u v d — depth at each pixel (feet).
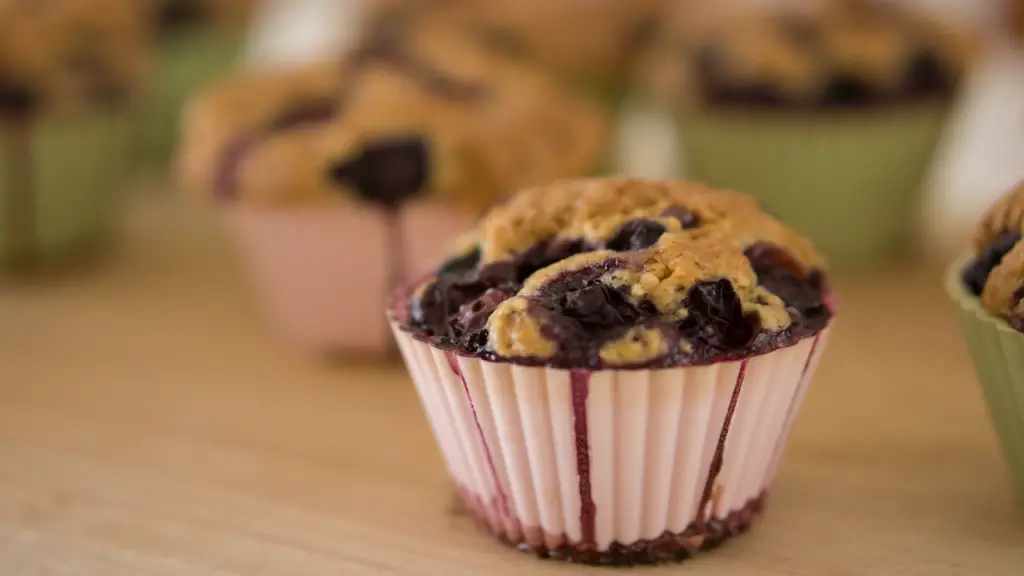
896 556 1.38
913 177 1.85
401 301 1.44
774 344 1.34
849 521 1.42
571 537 1.38
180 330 1.76
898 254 1.90
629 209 1.40
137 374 1.67
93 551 1.41
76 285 1.88
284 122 1.67
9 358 1.70
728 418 1.35
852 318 1.74
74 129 1.85
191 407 1.61
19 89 1.81
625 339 1.32
